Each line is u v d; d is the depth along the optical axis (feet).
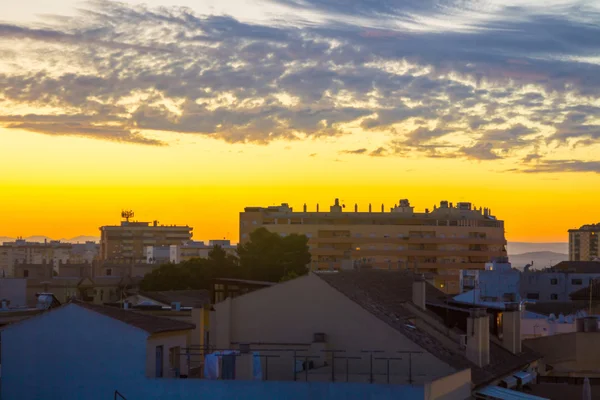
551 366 246.68
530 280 499.10
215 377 155.02
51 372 153.58
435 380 150.30
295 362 164.96
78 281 527.40
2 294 316.81
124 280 551.18
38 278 534.78
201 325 190.70
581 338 246.27
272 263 505.25
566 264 542.98
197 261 529.04
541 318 341.00
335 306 176.96
